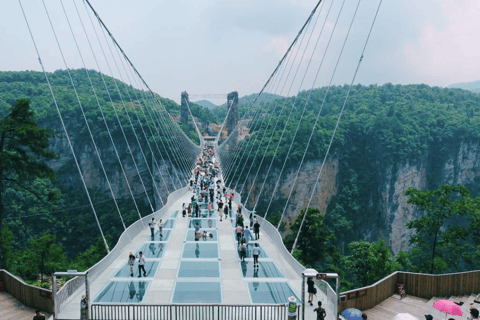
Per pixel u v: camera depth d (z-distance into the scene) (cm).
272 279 1709
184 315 1278
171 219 3033
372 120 13012
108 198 11881
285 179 11125
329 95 17525
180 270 1823
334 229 11575
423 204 3388
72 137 11694
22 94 12312
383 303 1560
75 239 10250
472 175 13400
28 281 3609
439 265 3162
